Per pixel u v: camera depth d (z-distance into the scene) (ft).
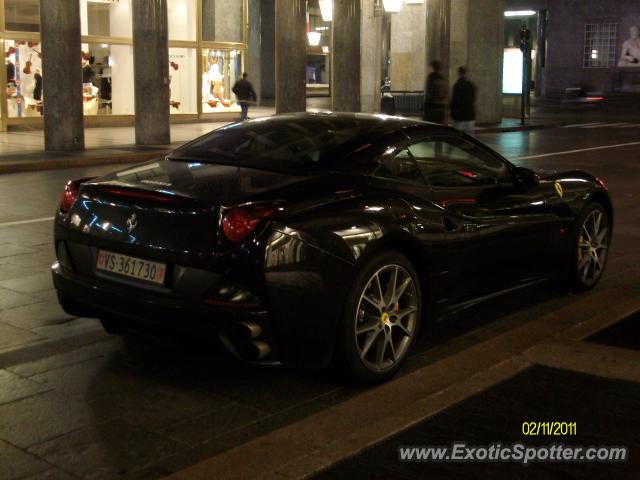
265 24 157.79
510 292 19.08
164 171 16.11
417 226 15.90
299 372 16.06
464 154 18.30
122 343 17.61
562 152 64.59
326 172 15.51
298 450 12.62
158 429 13.52
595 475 12.01
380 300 15.25
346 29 74.59
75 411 14.14
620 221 33.83
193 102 92.63
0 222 32.12
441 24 80.02
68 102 59.36
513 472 12.07
